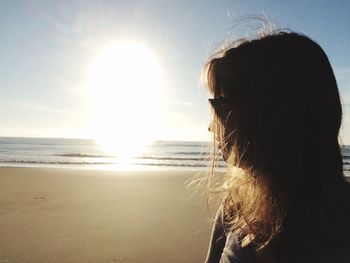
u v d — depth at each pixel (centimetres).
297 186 79
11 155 4516
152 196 1048
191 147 10200
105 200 977
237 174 92
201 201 956
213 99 92
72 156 4519
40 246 575
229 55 94
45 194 1078
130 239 613
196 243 592
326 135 83
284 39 90
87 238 619
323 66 88
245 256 85
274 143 83
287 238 77
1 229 675
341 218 74
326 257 73
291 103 83
